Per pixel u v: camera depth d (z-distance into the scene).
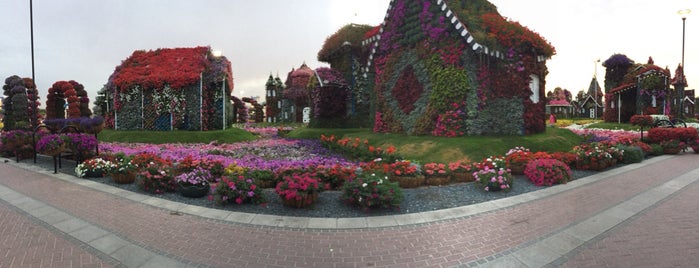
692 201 6.25
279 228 4.92
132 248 4.20
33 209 5.83
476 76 12.96
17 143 11.95
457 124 12.74
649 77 26.92
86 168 8.77
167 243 4.36
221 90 20.52
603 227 4.86
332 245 4.32
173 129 19.06
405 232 4.76
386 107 16.08
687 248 4.13
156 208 5.91
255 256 3.99
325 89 20.98
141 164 8.48
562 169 8.13
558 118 60.81
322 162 9.88
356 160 11.36
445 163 10.12
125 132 18.52
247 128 32.19
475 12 14.52
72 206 6.04
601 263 3.75
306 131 19.56
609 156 9.76
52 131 14.55
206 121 19.62
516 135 13.89
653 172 9.28
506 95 13.84
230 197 6.07
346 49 21.41
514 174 8.80
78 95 21.41
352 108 21.61
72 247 4.22
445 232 4.75
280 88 53.53
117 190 7.30
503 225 5.00
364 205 5.75
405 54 15.02
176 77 18.77
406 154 11.50
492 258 3.91
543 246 4.22
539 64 15.68
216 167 8.59
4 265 3.71
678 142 13.40
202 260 3.88
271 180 7.51
